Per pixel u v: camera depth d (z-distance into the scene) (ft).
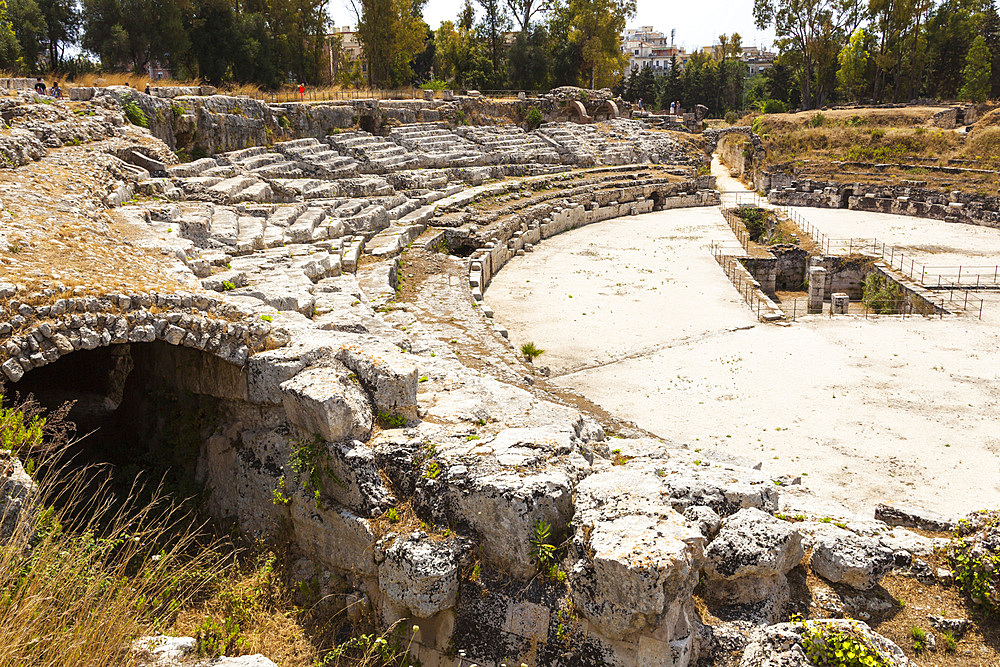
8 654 17.29
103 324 29.94
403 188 123.24
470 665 25.59
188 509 33.60
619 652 22.82
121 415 42.47
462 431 30.19
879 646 22.09
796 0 270.46
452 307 73.31
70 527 27.63
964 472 49.57
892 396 62.54
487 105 176.55
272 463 31.94
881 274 105.81
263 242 72.49
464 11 235.61
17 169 58.59
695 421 57.88
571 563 24.61
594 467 29.53
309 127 129.80
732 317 84.17
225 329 32.50
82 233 43.52
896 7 257.34
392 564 26.35
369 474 28.17
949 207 145.59
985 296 93.04
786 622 24.45
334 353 32.32
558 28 242.58
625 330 79.46
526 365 59.88
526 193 136.87
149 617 24.29
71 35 156.87
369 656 26.63
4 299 28.43
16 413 26.11
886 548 27.02
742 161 197.26
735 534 24.98
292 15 177.68
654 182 162.30
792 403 61.26
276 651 26.20
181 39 150.71
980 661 23.94
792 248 117.08
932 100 254.06
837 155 186.09
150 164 83.41
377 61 204.44
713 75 328.70
